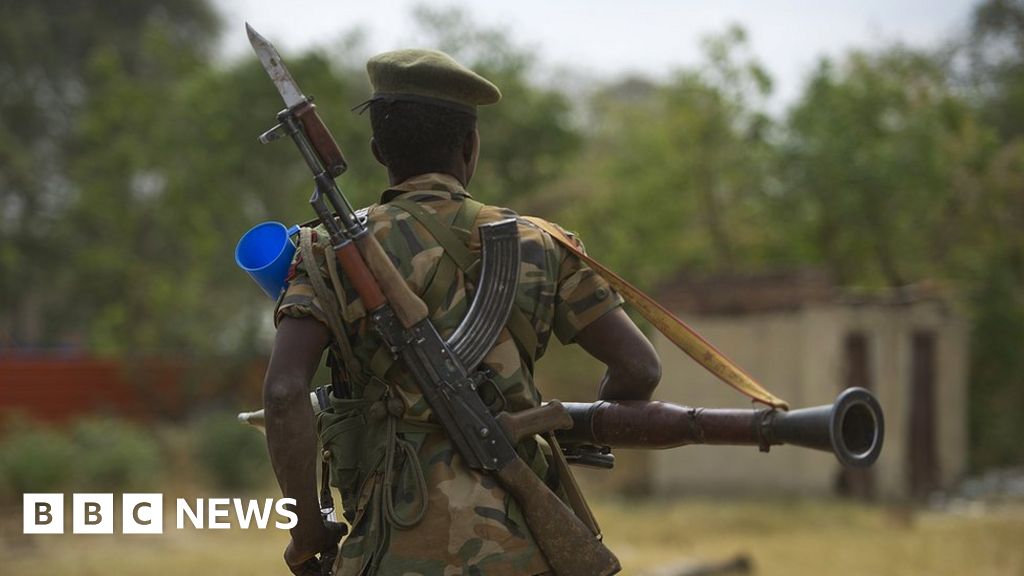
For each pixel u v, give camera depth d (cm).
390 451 930
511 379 952
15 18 11512
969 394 7369
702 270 7544
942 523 4888
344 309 938
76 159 9688
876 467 5850
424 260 955
